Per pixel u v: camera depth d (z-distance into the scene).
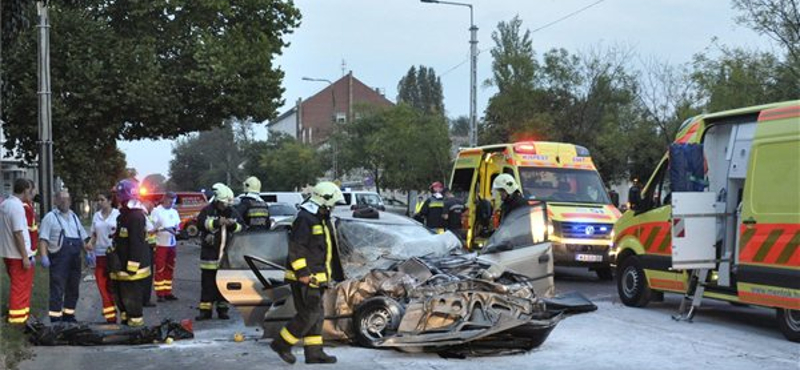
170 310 11.59
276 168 65.25
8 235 8.62
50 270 9.45
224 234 10.42
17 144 22.22
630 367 7.16
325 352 7.76
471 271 8.61
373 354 7.70
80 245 9.71
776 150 8.62
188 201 30.64
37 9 16.38
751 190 8.93
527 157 15.71
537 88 31.17
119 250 8.91
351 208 10.89
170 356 7.63
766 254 8.62
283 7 24.38
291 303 8.17
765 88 25.28
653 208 10.95
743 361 7.43
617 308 11.16
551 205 14.74
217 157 90.50
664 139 30.44
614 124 30.70
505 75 31.47
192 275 16.77
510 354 7.75
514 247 9.48
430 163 38.75
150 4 21.89
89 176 27.05
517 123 31.53
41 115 16.61
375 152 42.81
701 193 9.61
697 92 28.95
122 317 9.30
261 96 23.69
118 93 21.34
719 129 10.35
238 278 8.79
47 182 16.64
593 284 14.58
